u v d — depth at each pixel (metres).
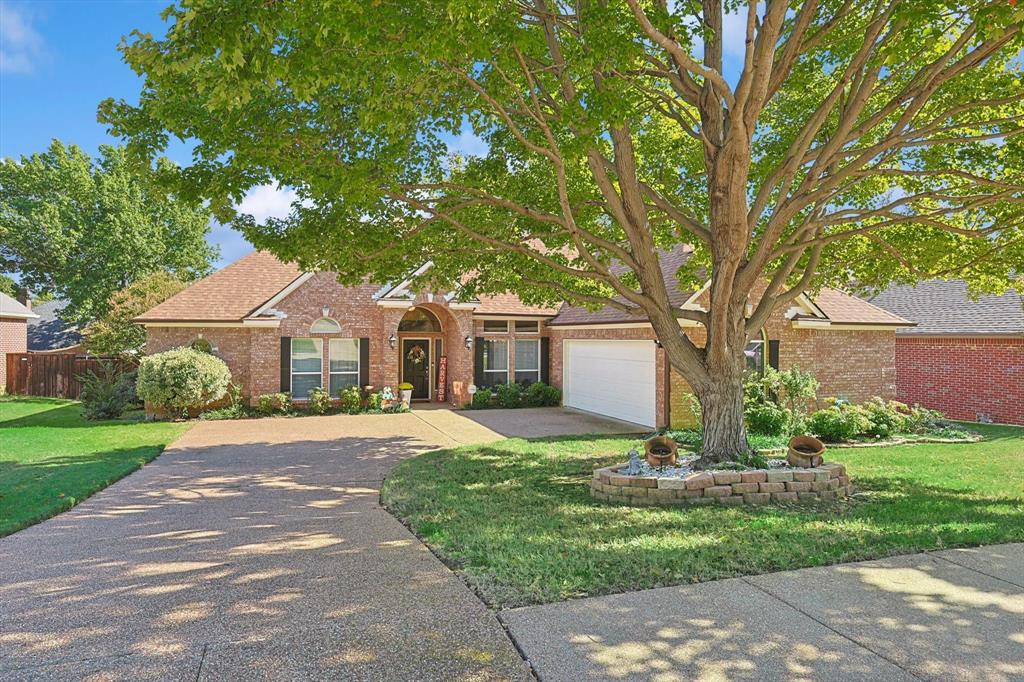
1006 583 4.84
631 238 9.20
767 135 11.36
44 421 17.47
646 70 8.41
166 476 10.21
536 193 10.38
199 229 35.34
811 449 8.98
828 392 17.42
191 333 18.97
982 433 15.72
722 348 9.01
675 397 15.60
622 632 3.97
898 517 7.16
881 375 18.11
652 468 8.94
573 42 7.07
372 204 8.22
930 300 21.42
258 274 21.19
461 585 4.90
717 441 9.14
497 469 10.59
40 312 38.59
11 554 5.93
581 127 6.42
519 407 21.12
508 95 6.85
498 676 3.46
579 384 20.39
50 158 34.03
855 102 8.21
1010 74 8.95
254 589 4.88
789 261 9.83
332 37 5.86
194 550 6.00
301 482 9.73
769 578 4.96
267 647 3.85
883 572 5.09
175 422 17.27
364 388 20.02
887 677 3.40
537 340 22.22
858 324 17.48
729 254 8.34
